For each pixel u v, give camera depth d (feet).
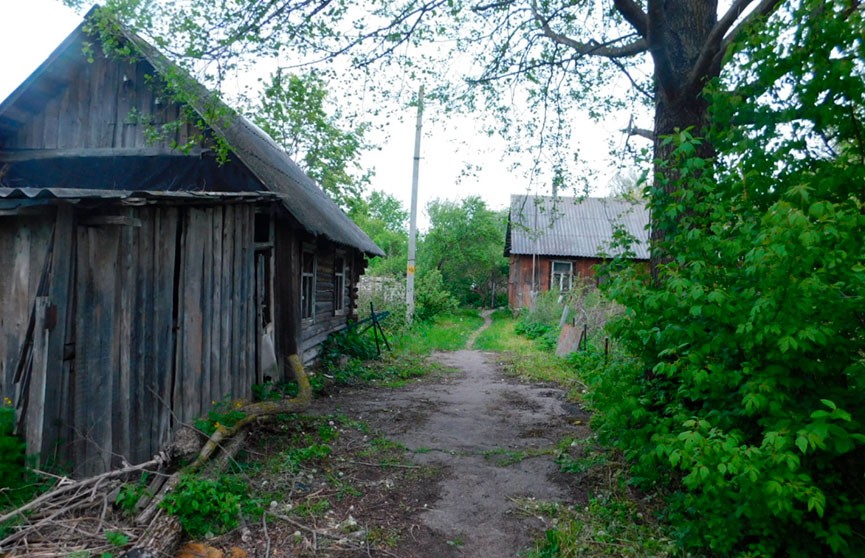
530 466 17.56
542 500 14.90
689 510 12.17
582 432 21.39
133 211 13.74
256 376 20.97
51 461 11.84
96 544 10.75
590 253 81.71
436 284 76.64
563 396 29.04
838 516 9.89
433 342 52.01
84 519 11.54
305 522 13.06
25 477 11.53
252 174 24.54
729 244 10.40
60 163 27.73
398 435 20.92
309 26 18.34
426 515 13.93
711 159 12.21
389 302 58.65
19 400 11.98
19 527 10.60
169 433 15.20
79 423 12.41
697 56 17.80
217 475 14.02
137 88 26.89
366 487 15.55
